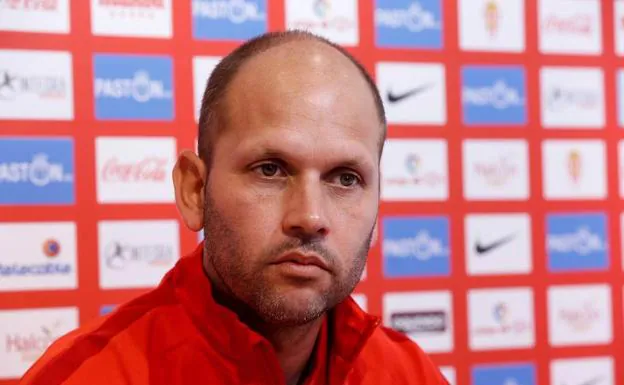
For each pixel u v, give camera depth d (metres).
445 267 6.09
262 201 2.40
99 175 5.51
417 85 6.05
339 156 2.40
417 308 6.04
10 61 5.36
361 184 2.52
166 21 5.62
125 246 5.55
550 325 6.29
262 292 2.39
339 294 2.47
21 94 5.37
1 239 5.34
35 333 5.39
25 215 5.38
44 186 5.41
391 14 6.02
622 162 6.41
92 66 5.50
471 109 6.16
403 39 6.04
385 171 5.98
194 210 2.75
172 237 5.62
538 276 6.27
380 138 2.68
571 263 6.34
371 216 2.54
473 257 6.15
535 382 6.24
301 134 2.37
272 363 2.64
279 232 2.38
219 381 2.70
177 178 2.81
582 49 6.38
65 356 2.61
